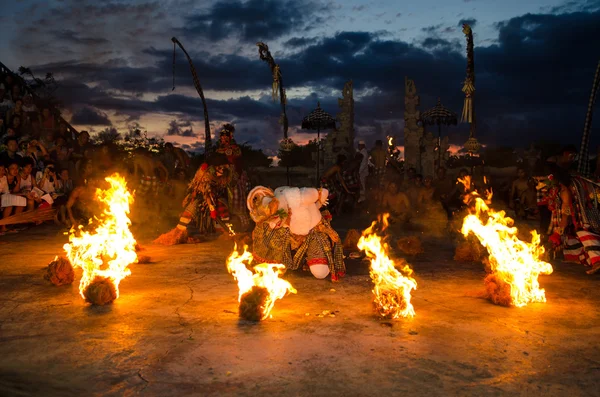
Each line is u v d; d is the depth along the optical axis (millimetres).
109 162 10922
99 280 4859
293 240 5945
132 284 5570
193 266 6562
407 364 3404
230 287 5445
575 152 6621
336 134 19484
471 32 12320
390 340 3846
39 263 6727
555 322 4277
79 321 4270
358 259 7141
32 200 10320
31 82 16094
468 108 12508
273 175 20484
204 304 4797
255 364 3400
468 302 4906
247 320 4312
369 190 16547
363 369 3324
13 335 3938
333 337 3906
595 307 4719
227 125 9664
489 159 26891
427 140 18703
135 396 2955
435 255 7574
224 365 3381
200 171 8672
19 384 3061
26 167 10484
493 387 3070
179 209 13547
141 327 4125
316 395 2975
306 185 20234
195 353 3580
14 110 13719
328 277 5980
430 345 3744
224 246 8172
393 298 4391
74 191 10445
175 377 3199
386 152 17484
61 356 3523
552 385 3100
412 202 12969
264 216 5930
